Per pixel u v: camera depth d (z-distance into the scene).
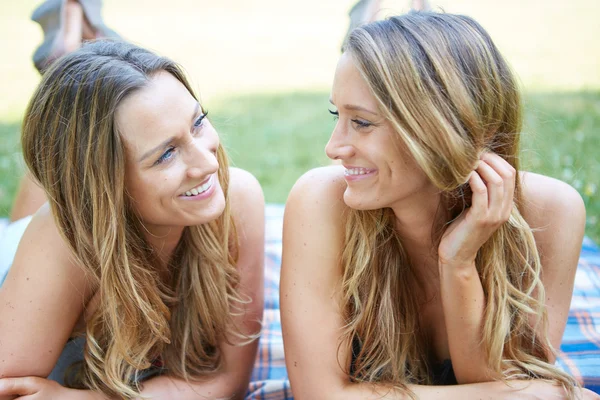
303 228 1.68
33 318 1.63
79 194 1.59
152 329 1.70
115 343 1.69
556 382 1.67
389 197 1.50
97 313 1.74
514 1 8.17
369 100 1.40
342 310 1.69
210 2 9.52
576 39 6.59
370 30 1.44
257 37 8.01
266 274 2.66
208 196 1.58
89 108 1.51
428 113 1.37
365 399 1.63
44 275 1.64
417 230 1.66
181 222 1.61
